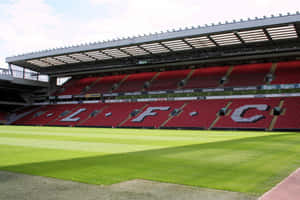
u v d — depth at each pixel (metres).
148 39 48.47
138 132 35.59
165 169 9.90
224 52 53.25
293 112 42.97
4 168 10.00
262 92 50.31
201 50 53.91
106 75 74.12
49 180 8.14
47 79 75.12
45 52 58.75
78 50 55.00
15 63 66.19
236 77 55.75
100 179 8.27
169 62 60.06
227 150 15.69
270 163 11.20
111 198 6.34
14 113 71.62
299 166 10.55
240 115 45.59
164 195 6.59
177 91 57.81
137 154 14.03
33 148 16.77
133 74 70.25
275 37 45.16
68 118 60.38
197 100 54.78
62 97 70.69
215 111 48.88
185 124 47.41
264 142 20.83
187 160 12.01
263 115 44.00
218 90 54.09
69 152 14.88
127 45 50.78
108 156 13.30
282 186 7.37
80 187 7.33
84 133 32.28
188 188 7.27
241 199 6.32
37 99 75.56
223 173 9.21
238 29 41.56
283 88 48.62
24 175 8.81
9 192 6.83
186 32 45.25
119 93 63.59
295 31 42.09
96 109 61.91
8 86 72.00
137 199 6.27
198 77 60.09
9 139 23.19
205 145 18.77
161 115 52.25
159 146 18.20
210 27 43.38
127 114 55.94
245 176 8.75
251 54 52.81
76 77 77.25
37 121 62.94
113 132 35.09
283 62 56.12
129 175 8.85
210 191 6.98
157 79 64.25
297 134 31.83
